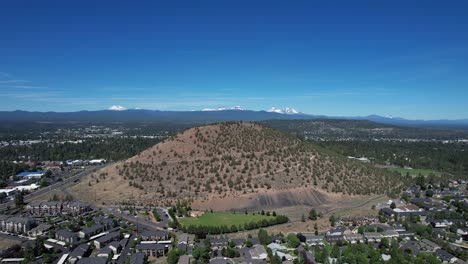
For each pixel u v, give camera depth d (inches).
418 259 5959.6
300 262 6087.6
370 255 6289.4
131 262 6146.7
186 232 7834.6
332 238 7244.1
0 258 6368.1
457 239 7549.2
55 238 7495.1
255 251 6496.1
